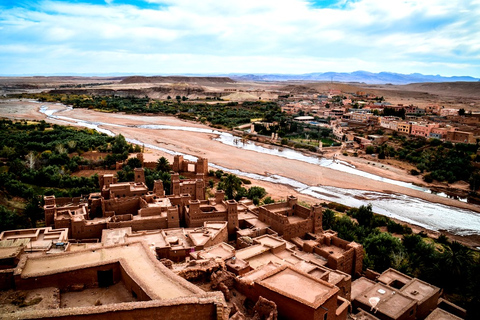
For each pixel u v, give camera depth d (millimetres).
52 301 26969
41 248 52500
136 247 34219
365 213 96000
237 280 35969
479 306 52875
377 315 43250
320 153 187500
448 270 60406
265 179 143250
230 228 73062
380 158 177125
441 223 105375
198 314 24172
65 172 127000
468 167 148375
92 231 65188
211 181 123625
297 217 75812
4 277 28000
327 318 30500
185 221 76688
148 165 139250
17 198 96375
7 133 181875
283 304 30172
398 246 70438
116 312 22781
